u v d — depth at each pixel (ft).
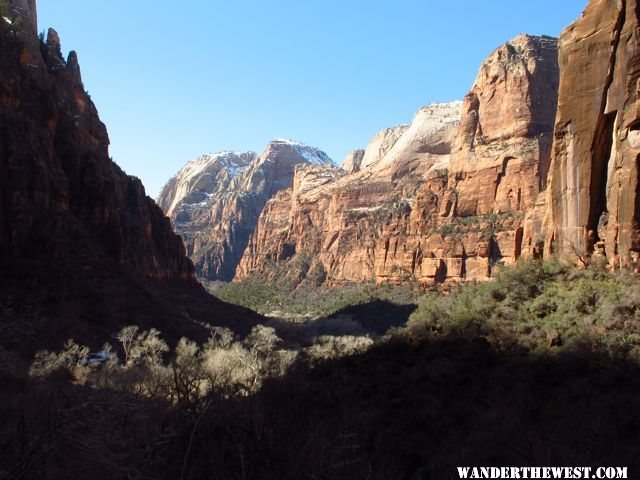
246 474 39.42
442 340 77.82
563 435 46.34
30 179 177.58
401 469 49.70
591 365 57.06
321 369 86.43
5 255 160.86
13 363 89.56
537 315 71.72
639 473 39.01
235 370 124.98
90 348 140.67
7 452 39.96
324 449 41.88
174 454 41.91
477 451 46.75
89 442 39.60
